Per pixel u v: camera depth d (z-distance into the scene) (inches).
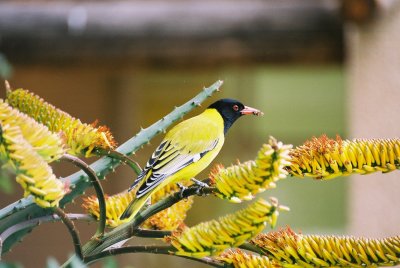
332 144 137.6
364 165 135.9
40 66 540.1
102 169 150.0
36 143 119.0
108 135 145.6
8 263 119.6
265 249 134.9
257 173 123.6
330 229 595.2
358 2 459.5
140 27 534.0
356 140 139.4
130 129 607.2
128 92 606.2
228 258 136.2
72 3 560.7
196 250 126.4
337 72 612.7
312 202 600.7
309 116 620.4
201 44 527.5
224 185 127.2
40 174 116.9
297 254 132.9
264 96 615.8
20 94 143.3
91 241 132.3
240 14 535.5
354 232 466.0
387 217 452.4
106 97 605.3
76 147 143.9
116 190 586.6
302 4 539.2
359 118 478.0
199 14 537.6
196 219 593.6
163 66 533.0
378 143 136.6
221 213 595.2
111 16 542.6
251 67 530.6
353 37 495.2
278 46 523.8
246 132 610.9
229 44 526.6
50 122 142.2
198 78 607.8
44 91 589.6
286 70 594.6
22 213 140.7
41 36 538.0
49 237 580.1
